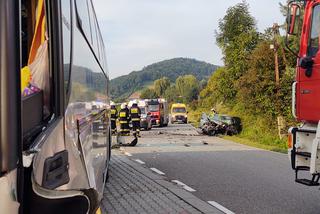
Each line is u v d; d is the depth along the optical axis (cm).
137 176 1195
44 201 256
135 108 2202
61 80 302
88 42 607
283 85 2459
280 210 817
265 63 2614
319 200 906
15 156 231
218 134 3019
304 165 725
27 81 272
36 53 291
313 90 729
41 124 282
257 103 2695
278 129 2383
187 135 3125
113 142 2198
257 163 1486
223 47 3797
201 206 833
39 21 297
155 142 2433
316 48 729
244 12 3697
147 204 846
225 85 3491
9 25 230
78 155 346
